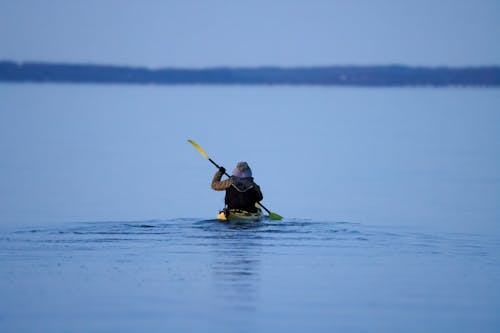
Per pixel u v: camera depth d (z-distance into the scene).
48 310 29.89
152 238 44.09
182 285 33.53
